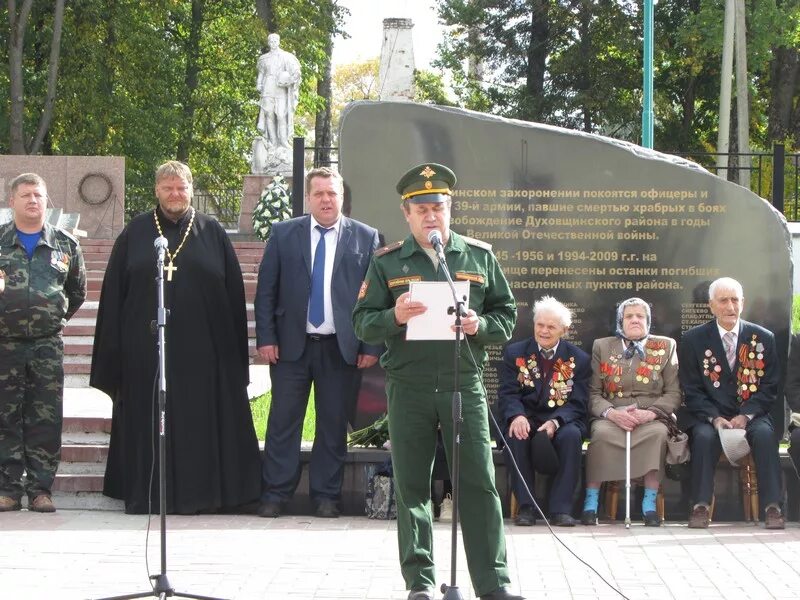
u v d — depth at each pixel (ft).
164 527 19.12
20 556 23.03
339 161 31.89
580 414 28.43
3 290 26.94
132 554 23.32
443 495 28.30
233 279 28.53
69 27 106.52
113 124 108.78
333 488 28.14
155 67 111.24
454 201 31.83
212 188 109.81
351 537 25.44
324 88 134.62
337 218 28.55
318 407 28.30
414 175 19.39
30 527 25.85
